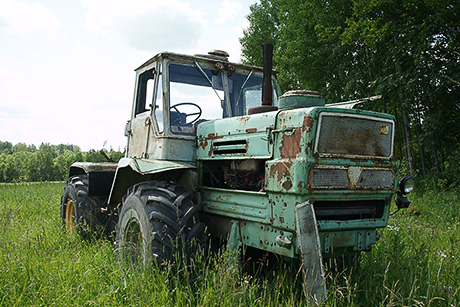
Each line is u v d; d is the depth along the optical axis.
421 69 11.04
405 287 3.21
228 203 3.55
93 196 5.23
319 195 2.95
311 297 2.78
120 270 3.50
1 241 4.44
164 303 2.90
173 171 4.00
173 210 3.45
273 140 3.14
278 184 3.01
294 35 17.38
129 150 4.94
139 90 4.85
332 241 3.12
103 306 2.88
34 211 7.83
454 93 11.59
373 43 11.55
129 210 3.84
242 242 3.43
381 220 3.37
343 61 15.71
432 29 10.72
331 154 2.98
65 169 51.19
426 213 7.64
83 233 5.11
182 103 4.14
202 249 3.41
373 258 3.81
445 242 4.82
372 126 3.23
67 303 2.86
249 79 4.56
